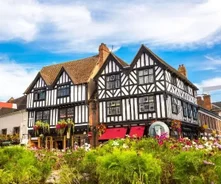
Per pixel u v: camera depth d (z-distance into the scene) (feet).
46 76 84.43
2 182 16.31
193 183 13.33
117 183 13.10
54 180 18.90
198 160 13.73
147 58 66.03
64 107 75.05
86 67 79.77
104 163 13.97
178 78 73.20
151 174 13.39
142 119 62.90
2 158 18.98
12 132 87.92
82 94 72.02
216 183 13.16
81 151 23.43
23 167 17.71
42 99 80.43
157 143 20.71
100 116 69.36
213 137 23.00
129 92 66.39
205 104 113.80
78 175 18.38
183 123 69.87
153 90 63.10
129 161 13.42
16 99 104.73
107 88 70.28
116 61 70.54
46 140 76.23
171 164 15.23
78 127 70.69
